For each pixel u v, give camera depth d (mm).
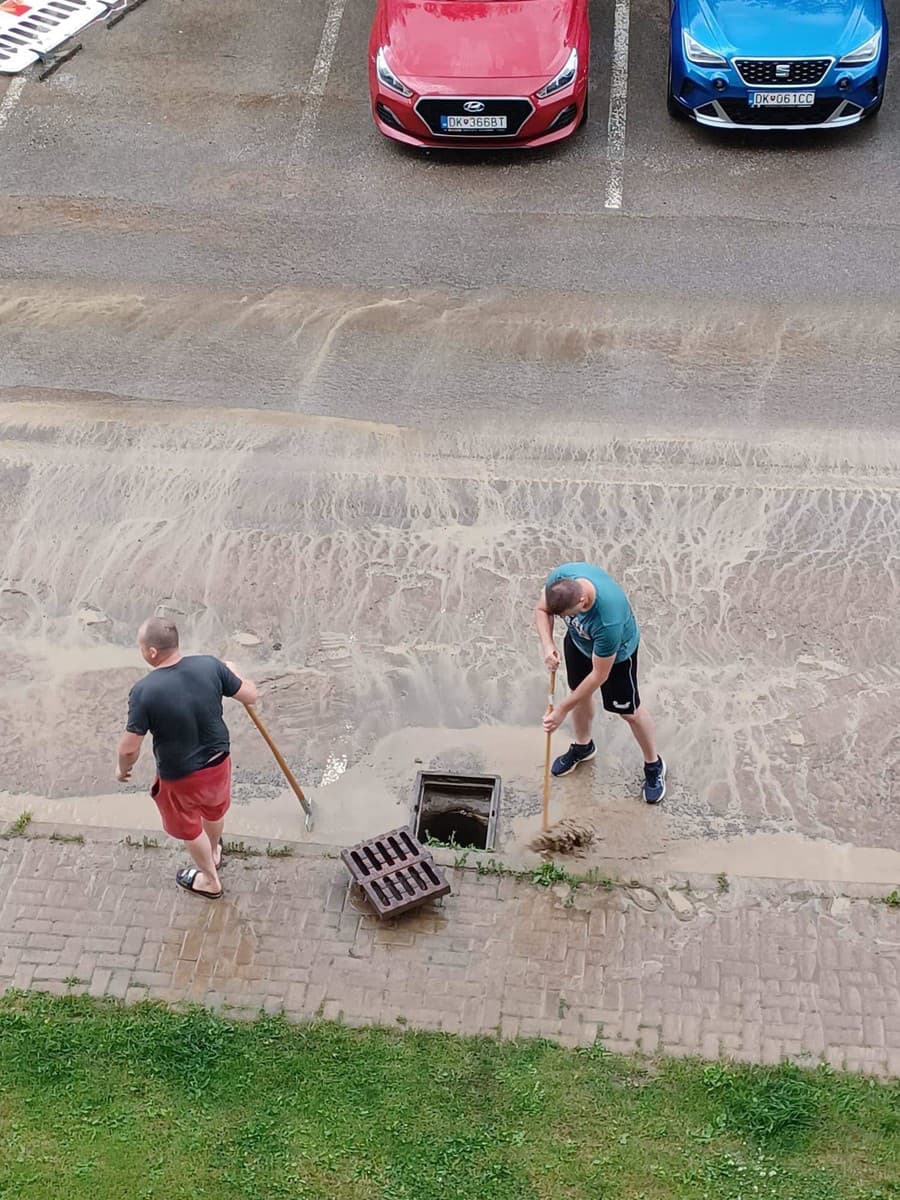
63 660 7691
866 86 11438
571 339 9859
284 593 8062
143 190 11555
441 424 9211
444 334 9945
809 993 5883
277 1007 5855
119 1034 5695
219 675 5738
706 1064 5594
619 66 12844
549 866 6453
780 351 9688
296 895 6363
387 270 10609
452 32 11539
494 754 7133
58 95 12711
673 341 9812
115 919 6250
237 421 9273
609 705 6469
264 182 11602
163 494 8734
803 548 8211
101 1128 5266
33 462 8969
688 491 8625
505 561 8219
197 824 5977
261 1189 5023
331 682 7535
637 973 5988
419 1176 5074
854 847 6574
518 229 10977
